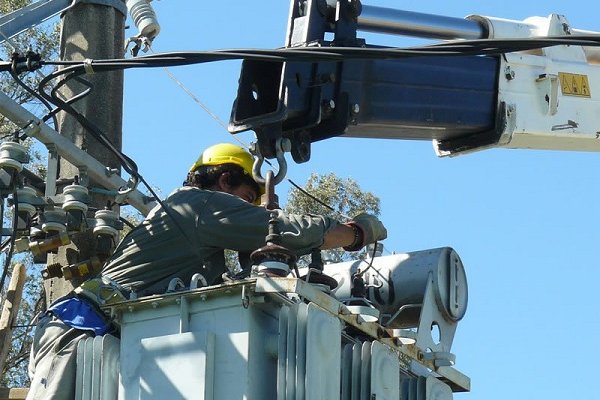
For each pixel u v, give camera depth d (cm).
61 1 2320
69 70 1800
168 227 1698
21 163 1988
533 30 1997
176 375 1491
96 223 2062
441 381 1739
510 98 1922
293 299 1543
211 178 1817
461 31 1903
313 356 1478
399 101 1786
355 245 1750
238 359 1477
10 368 3428
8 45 2356
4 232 2080
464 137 1909
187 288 1619
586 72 2034
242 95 1697
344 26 1752
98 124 2258
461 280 1825
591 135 2025
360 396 1566
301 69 1694
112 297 1636
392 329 1705
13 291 2159
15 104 2034
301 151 1719
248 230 1675
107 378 1566
